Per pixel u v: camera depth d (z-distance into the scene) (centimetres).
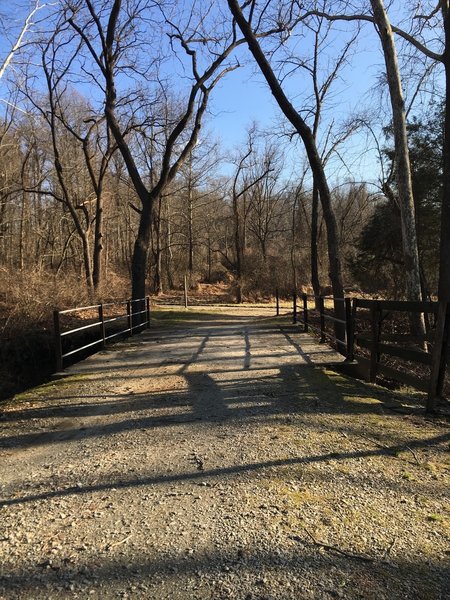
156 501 366
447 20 1327
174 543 305
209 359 983
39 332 1583
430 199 2145
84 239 2445
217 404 639
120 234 4628
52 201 3469
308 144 1373
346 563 279
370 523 324
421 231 2173
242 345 1169
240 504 356
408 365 1051
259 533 314
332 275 1360
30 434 549
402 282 2397
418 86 2020
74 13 1758
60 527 331
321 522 327
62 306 1831
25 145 3094
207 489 383
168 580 268
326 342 1188
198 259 4753
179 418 584
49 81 2238
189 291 4072
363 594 252
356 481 390
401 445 470
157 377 828
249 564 280
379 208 2475
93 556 293
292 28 1667
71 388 766
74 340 1553
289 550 294
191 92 1731
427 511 339
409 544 297
